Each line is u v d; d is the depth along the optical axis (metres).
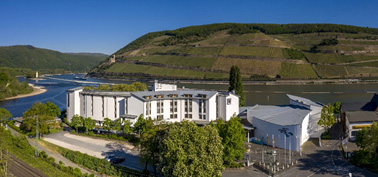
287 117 142.25
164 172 86.06
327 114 145.88
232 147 109.75
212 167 83.69
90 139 150.25
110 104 166.62
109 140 148.00
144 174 104.56
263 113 156.88
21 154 119.00
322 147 131.88
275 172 104.94
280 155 123.19
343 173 103.62
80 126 169.00
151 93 166.75
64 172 102.88
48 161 115.19
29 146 131.12
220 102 166.50
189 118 167.38
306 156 121.19
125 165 115.38
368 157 107.12
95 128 168.12
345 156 119.38
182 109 167.50
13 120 183.50
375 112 147.75
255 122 148.88
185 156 83.69
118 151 132.38
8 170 100.62
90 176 97.44
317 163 113.25
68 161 118.38
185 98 166.12
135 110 158.88
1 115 177.88
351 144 134.75
